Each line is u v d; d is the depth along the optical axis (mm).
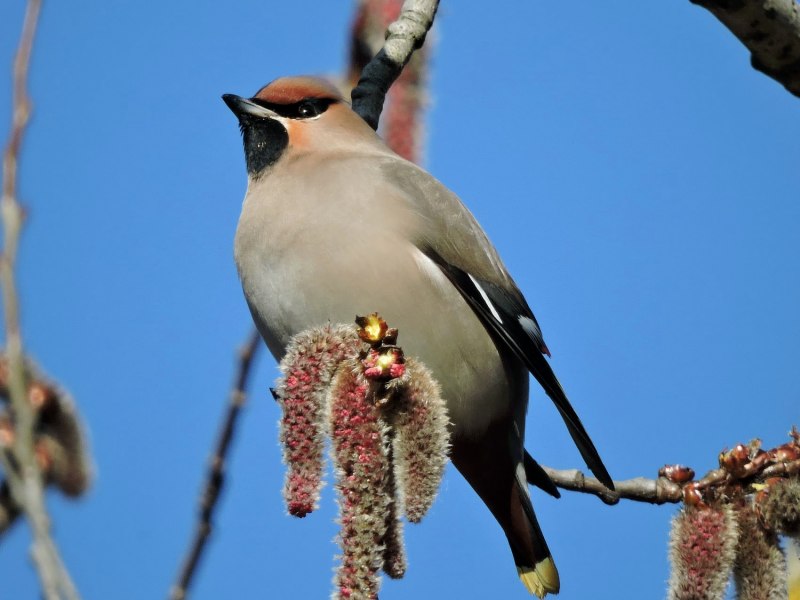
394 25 10211
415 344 10008
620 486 9953
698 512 7629
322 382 6645
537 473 10672
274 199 10203
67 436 5332
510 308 10531
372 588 6379
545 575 10547
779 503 7543
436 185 10578
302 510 6535
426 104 10000
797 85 8914
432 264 10133
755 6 8391
